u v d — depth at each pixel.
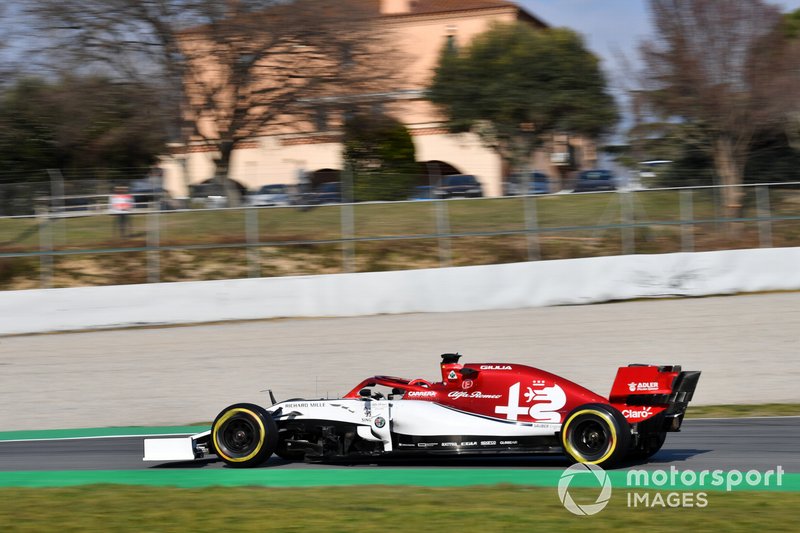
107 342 55.62
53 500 22.45
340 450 26.89
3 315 59.06
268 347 52.84
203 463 28.77
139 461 29.86
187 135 82.31
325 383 45.53
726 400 40.59
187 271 65.12
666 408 24.94
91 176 73.50
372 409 26.47
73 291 59.66
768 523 18.05
